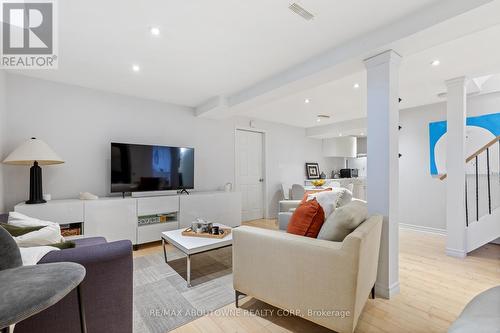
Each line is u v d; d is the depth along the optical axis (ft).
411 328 5.29
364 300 5.06
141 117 12.39
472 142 12.28
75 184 10.61
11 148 9.28
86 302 3.80
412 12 5.72
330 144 21.39
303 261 4.86
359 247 4.28
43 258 3.58
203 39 6.97
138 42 7.12
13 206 9.35
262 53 7.80
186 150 13.17
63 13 5.76
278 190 18.71
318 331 5.23
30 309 2.17
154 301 6.47
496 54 7.69
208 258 9.69
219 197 13.52
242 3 5.47
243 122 16.63
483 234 9.54
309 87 9.37
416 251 10.36
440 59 8.07
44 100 9.96
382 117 6.61
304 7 5.60
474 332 2.91
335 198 7.11
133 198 10.80
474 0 4.84
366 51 6.64
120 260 4.04
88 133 10.94
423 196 14.02
